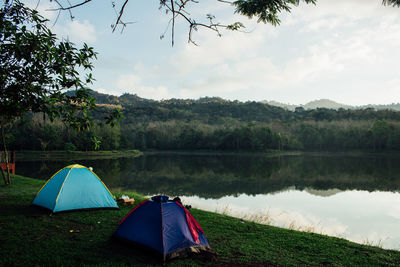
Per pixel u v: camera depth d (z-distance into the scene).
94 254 5.64
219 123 139.50
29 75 5.37
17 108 5.78
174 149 99.31
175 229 5.87
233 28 4.37
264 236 7.40
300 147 91.00
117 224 7.69
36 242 6.14
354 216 14.27
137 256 5.66
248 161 52.94
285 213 14.56
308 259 5.89
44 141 66.00
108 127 77.44
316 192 21.42
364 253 6.39
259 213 14.21
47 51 5.18
